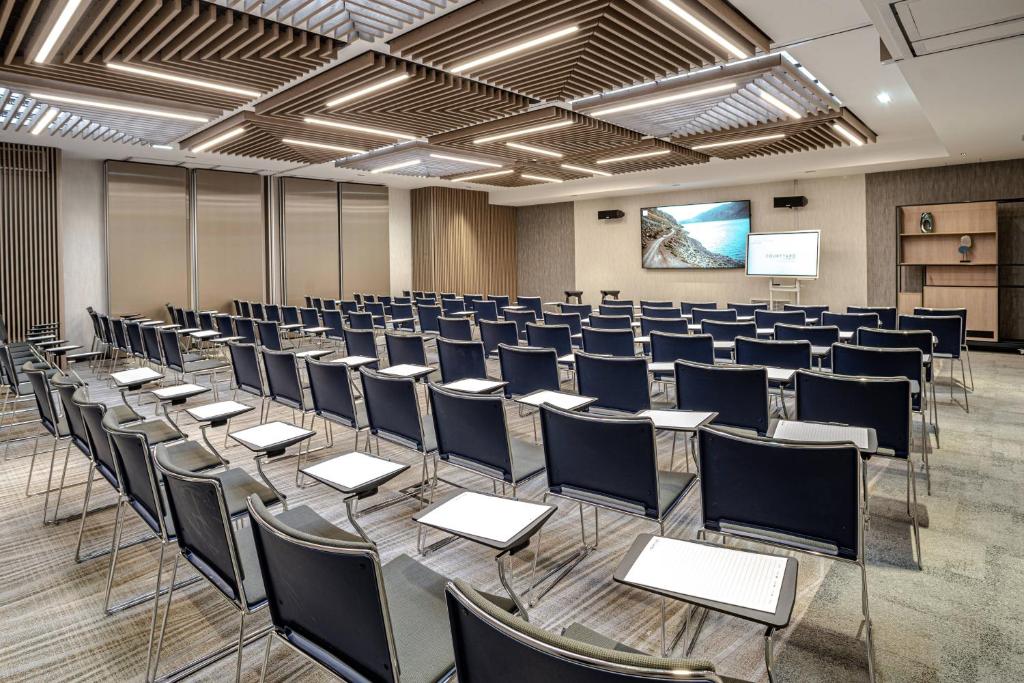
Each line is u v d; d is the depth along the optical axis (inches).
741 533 87.6
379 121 320.8
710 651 92.6
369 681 58.8
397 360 225.0
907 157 402.0
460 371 201.3
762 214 511.8
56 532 141.4
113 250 423.8
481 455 116.5
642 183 530.3
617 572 60.9
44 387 145.3
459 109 296.5
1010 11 158.9
